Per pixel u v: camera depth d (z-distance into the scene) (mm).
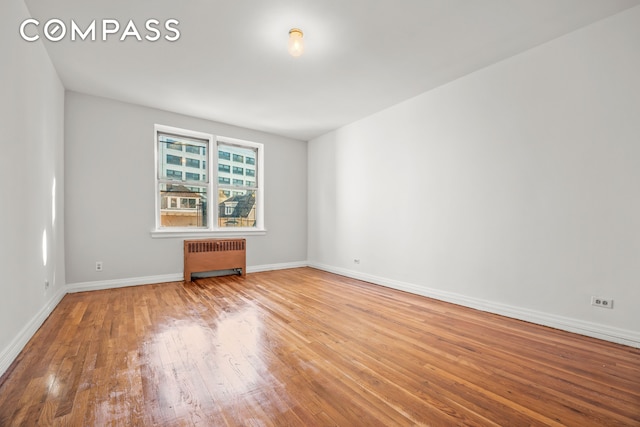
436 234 3410
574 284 2371
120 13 2156
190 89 3463
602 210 2232
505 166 2797
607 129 2207
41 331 2314
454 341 2203
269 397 1491
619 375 1727
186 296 3414
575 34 2359
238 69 2992
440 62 2859
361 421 1318
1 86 1690
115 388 1555
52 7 2082
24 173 2064
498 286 2842
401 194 3850
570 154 2389
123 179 3836
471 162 3072
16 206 1916
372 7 2086
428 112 3510
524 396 1521
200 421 1306
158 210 4242
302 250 5680
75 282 3531
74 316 2682
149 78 3189
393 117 3969
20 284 1986
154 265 4074
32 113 2242
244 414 1357
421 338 2254
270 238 5242
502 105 2816
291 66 2936
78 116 3545
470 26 2307
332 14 2164
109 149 3742
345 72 3055
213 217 4648
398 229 3887
